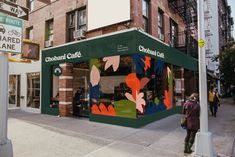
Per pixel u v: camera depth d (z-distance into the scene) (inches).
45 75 491.2
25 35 578.2
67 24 465.7
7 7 163.9
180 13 558.3
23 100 564.7
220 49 1382.9
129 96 340.8
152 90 390.3
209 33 988.6
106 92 371.6
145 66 360.8
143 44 350.0
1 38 159.3
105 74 374.0
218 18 1316.4
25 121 390.6
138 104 338.6
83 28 436.1
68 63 448.1
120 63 354.6
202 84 213.2
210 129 334.3
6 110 162.9
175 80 537.3
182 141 261.0
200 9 219.8
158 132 305.7
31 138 273.6
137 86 335.6
